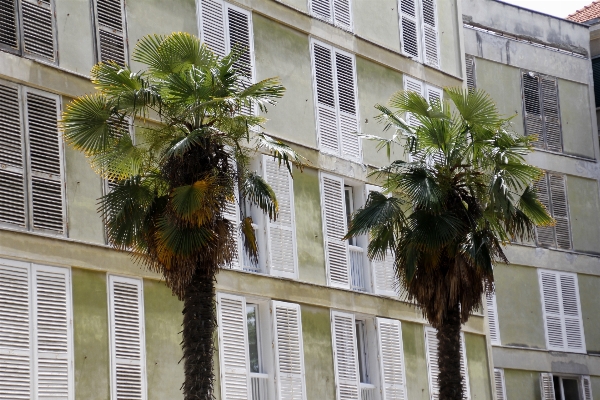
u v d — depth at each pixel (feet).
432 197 81.15
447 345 82.79
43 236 76.59
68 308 77.20
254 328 92.02
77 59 82.12
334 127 102.83
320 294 96.94
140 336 81.56
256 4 97.55
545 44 135.44
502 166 83.66
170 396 83.05
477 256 81.97
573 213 132.26
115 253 81.05
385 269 103.71
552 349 125.90
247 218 75.25
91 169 81.00
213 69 72.74
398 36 112.68
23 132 77.61
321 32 103.50
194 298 69.56
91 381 77.71
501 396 120.37
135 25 87.04
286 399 91.35
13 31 78.43
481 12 130.52
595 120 137.28
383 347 101.24
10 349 73.41
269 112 96.73
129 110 71.41
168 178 69.87
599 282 132.57
